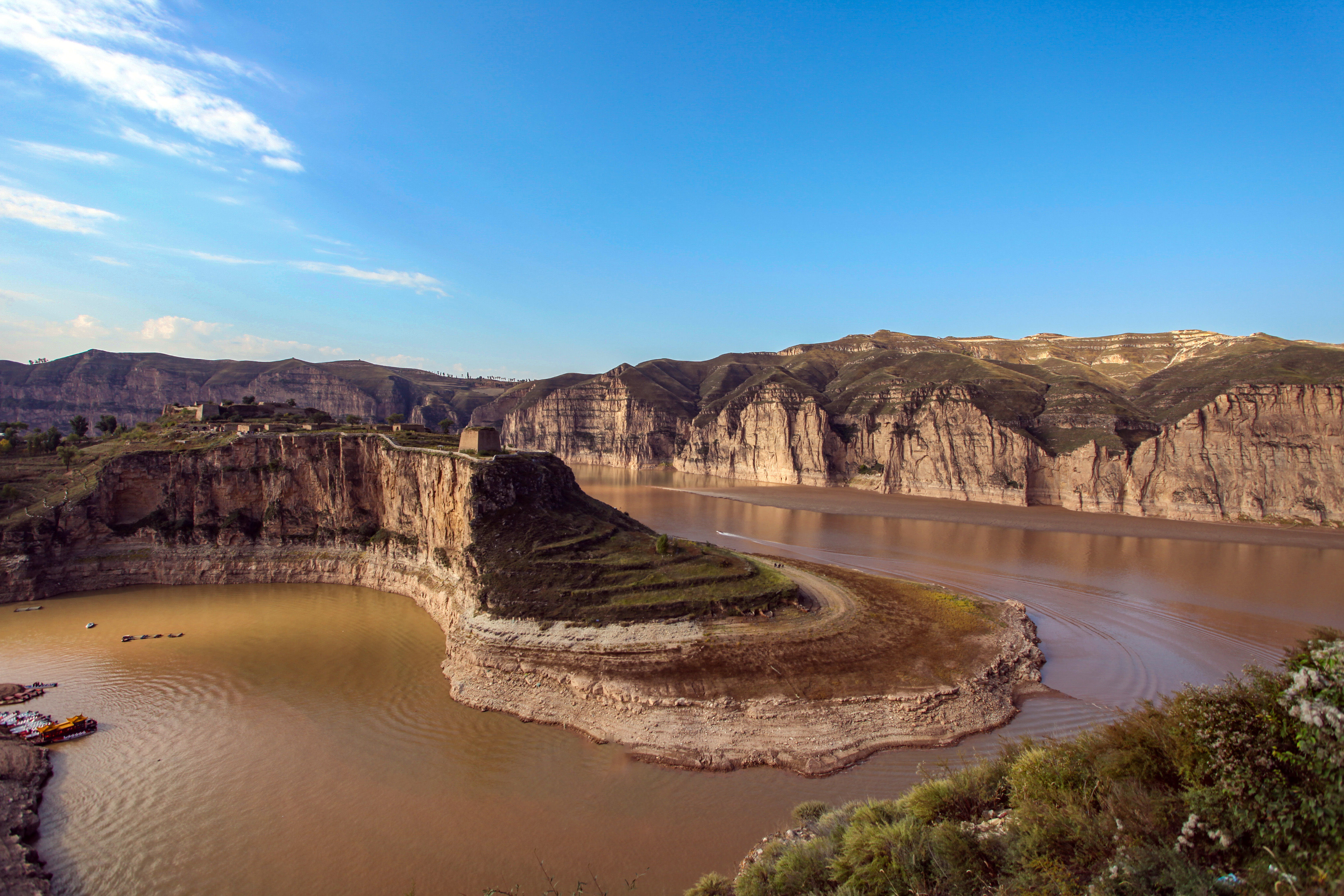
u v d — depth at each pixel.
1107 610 76.62
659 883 31.64
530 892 31.23
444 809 37.97
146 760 43.03
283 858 33.97
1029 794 20.77
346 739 45.84
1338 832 13.51
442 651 62.12
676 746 44.69
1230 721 16.23
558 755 44.03
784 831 35.34
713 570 70.00
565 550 70.31
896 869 19.22
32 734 45.12
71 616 71.25
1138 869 14.79
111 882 32.44
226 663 58.91
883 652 58.12
